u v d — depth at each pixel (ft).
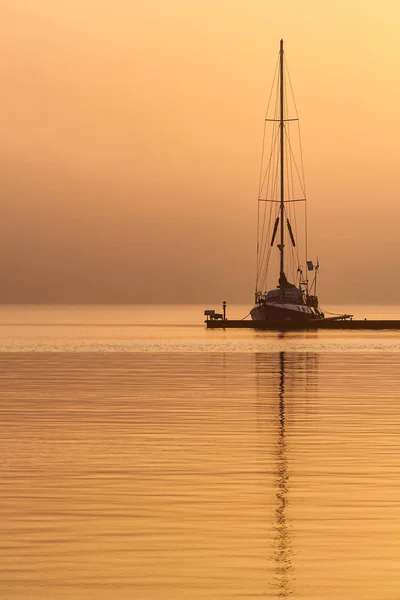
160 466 228.02
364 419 319.27
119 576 138.72
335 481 209.56
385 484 205.87
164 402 373.81
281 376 517.14
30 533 162.30
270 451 250.98
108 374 532.73
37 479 211.00
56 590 132.57
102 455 244.01
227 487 202.59
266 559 147.33
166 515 175.94
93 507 182.50
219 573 140.26
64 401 377.50
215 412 339.98
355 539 158.81
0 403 368.89
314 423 308.81
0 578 137.59
